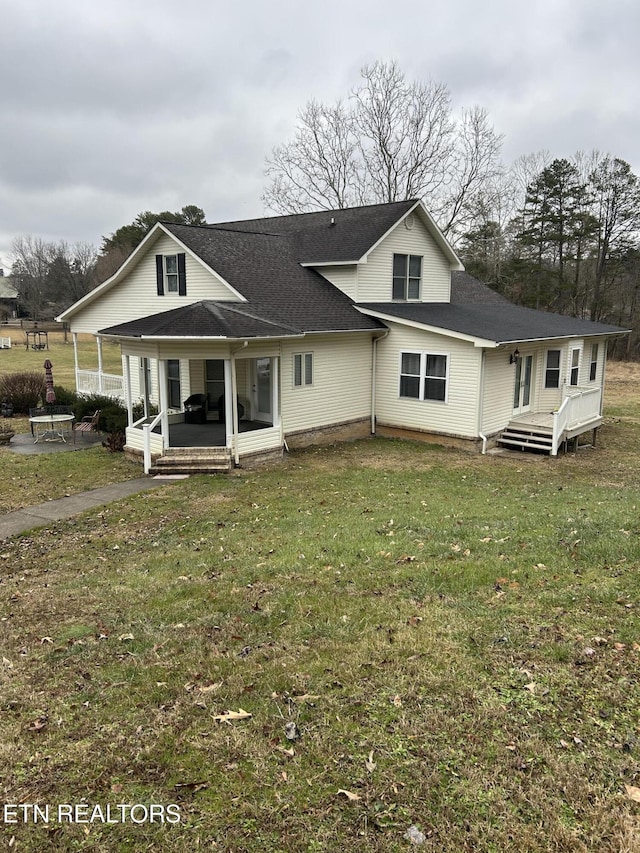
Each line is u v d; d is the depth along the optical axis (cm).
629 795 337
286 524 946
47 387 1820
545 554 730
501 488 1234
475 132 3891
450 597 612
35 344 5184
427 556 746
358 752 379
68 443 1697
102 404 1988
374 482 1273
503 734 392
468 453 1612
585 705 418
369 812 331
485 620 554
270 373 1577
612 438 1939
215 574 720
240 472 1371
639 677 446
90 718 427
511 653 491
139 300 1956
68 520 1016
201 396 1717
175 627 573
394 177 3975
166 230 1720
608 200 4412
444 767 363
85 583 712
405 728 401
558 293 4547
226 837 317
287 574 704
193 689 459
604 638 505
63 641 555
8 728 418
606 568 668
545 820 323
